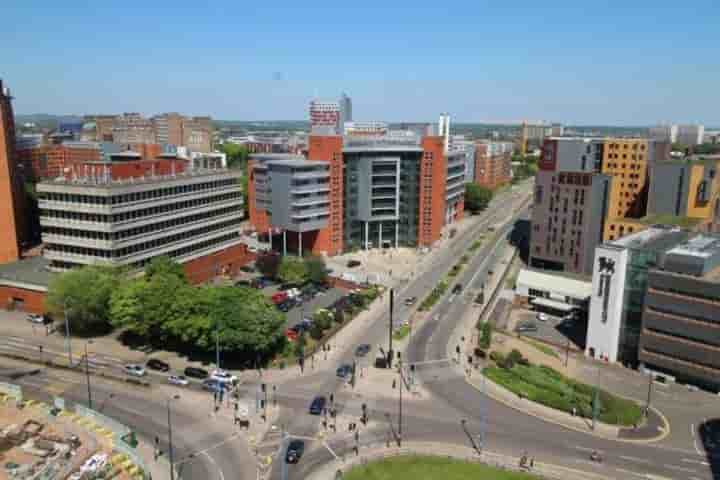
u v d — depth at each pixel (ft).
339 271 630.33
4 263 555.69
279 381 362.33
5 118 596.70
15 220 635.66
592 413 327.88
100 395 338.95
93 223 458.50
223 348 366.63
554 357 419.74
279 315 380.99
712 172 600.39
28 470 260.21
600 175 603.26
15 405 323.16
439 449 290.76
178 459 276.62
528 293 540.11
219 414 319.68
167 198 513.45
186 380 352.90
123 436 287.28
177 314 378.12
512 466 277.03
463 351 421.18
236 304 376.27
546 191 641.81
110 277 427.33
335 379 367.45
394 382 365.81
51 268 497.87
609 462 283.38
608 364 410.93
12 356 388.57
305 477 264.52
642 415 332.39
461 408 335.06
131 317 390.21
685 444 302.45
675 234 447.83
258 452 284.00
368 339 440.04
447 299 547.90
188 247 549.13
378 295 549.54
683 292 371.97
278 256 594.65
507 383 364.38
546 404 341.21
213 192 575.79
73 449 279.49
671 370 382.01
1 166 558.56
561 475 270.87
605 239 606.14
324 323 442.50
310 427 308.81
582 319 503.61
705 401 354.13
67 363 381.19
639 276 395.14
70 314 417.90
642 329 393.09
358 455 283.18
